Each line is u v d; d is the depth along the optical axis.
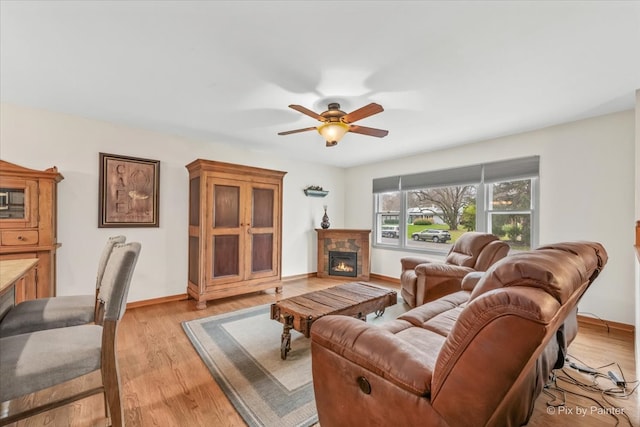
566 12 1.48
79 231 3.07
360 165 5.71
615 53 1.84
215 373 2.02
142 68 2.07
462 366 0.90
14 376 1.07
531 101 2.60
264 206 4.04
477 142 3.96
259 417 1.59
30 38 1.72
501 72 2.09
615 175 2.86
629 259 2.78
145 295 3.50
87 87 2.37
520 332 0.79
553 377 1.94
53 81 2.27
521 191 3.61
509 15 1.51
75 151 3.04
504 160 3.69
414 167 4.79
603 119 2.93
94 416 1.60
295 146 4.27
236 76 2.17
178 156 3.75
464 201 4.24
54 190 2.76
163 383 1.89
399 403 1.07
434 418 0.98
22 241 2.51
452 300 2.37
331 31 1.65
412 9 1.47
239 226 3.77
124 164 3.33
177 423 1.54
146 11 1.50
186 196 3.82
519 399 1.17
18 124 2.76
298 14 1.52
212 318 3.08
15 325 1.57
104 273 1.63
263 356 2.27
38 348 1.21
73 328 1.44
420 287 3.16
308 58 1.92
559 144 3.22
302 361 2.21
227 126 3.34
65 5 1.45
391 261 5.13
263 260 4.03
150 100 2.62
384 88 2.35
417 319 1.97
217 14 1.52
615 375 2.02
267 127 3.38
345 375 1.25
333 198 5.84
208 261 3.50
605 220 2.91
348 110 2.79
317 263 5.52
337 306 2.35
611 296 2.87
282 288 4.47
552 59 1.92
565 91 2.40
